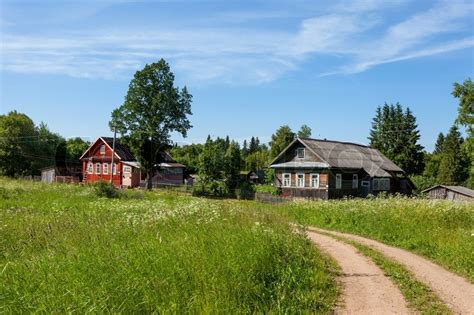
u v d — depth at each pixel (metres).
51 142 83.56
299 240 14.02
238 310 7.08
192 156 83.06
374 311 8.54
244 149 163.38
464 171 82.12
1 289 6.33
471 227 18.98
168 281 7.30
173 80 59.38
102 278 6.83
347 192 47.94
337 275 11.29
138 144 57.53
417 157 94.44
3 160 73.00
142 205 19.97
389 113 99.31
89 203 23.83
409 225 19.45
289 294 8.70
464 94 51.06
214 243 10.02
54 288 6.36
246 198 50.31
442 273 12.05
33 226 13.30
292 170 49.22
